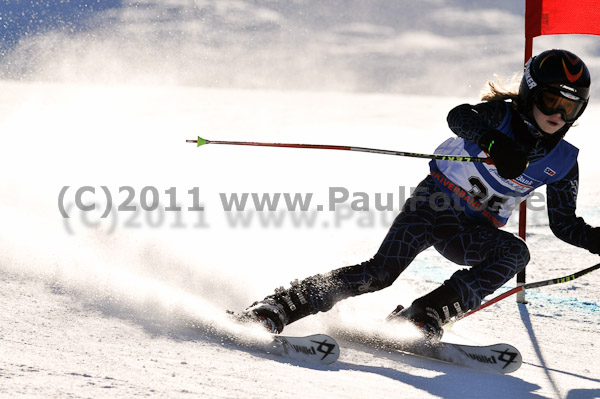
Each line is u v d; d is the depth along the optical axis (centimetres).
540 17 1661
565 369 1041
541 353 1127
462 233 1151
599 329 1299
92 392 714
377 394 822
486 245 1112
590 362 1089
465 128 1046
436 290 1071
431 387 884
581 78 1024
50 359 810
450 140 1186
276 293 1067
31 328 928
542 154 1095
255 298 1249
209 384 780
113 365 811
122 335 940
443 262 1864
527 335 1238
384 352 1062
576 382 976
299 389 801
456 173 1153
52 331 925
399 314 1087
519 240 1106
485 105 1093
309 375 872
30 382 724
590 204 2969
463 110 1073
